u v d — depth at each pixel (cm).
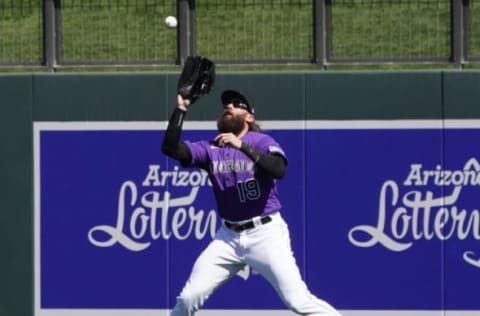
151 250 3250
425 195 3206
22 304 3269
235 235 2873
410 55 3684
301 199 3222
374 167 3206
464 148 3192
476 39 3678
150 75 3241
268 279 2873
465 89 3186
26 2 3788
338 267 3219
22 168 3262
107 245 3256
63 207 3262
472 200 3192
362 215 3212
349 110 3206
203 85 2875
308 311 2844
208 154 2880
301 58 3634
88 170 3256
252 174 2841
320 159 3216
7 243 3262
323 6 3609
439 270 3203
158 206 3247
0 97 3256
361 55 3731
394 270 3212
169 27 3712
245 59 3638
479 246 3192
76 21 3812
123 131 3247
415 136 3198
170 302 3253
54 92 3250
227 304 3222
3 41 3775
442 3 3688
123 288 3256
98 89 3247
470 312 3200
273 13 3756
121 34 3800
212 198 3241
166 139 2842
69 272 3262
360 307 3219
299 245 3225
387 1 3734
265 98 3219
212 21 3791
